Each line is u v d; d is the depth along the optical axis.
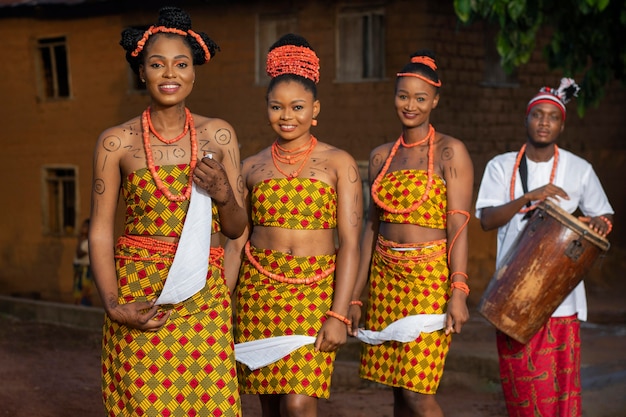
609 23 9.51
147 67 4.40
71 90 20.81
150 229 4.45
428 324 5.79
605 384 8.84
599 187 6.44
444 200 5.93
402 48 16.66
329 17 17.22
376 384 9.91
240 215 4.61
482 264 17.59
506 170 6.50
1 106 21.84
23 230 21.75
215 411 4.43
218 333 4.49
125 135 4.50
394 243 5.95
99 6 19.94
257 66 18.06
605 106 18.98
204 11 18.56
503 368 6.30
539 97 6.36
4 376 10.07
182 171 4.45
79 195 20.92
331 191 5.54
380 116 16.84
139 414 4.39
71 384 9.81
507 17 9.37
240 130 18.28
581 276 5.98
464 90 17.17
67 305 14.44
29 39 21.30
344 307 5.44
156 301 4.37
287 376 5.41
